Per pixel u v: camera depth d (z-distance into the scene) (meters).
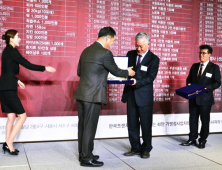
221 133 4.40
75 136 3.77
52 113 3.66
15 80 2.96
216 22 4.34
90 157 2.62
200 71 3.49
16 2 3.45
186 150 3.31
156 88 4.08
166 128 4.15
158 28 4.05
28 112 3.57
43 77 3.61
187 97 3.13
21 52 3.50
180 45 4.17
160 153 3.15
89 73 2.55
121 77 2.68
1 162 2.71
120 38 3.88
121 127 3.95
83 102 2.57
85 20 3.72
